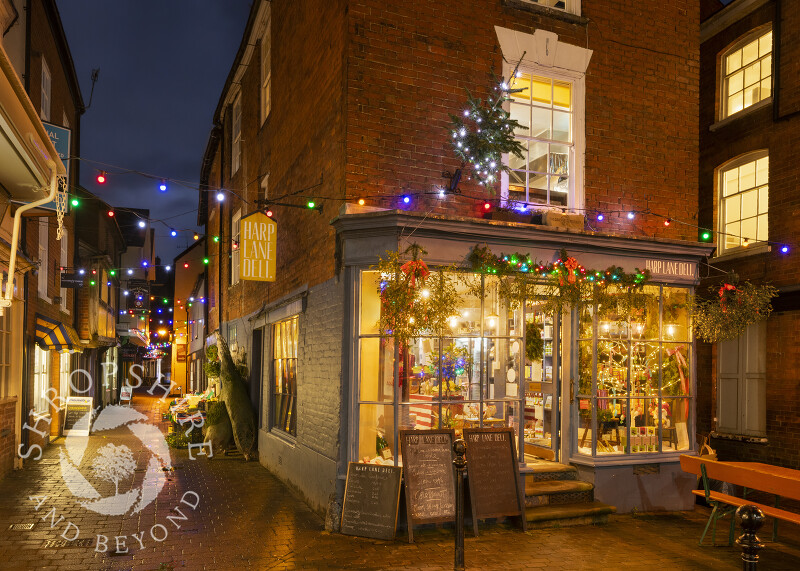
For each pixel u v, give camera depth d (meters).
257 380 13.16
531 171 8.30
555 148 8.44
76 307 18.84
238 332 15.29
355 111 7.30
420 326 6.96
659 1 9.02
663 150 8.91
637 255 8.41
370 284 7.40
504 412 7.72
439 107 7.68
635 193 8.71
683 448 8.56
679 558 6.25
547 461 8.41
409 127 7.52
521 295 7.63
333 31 7.87
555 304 7.95
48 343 12.43
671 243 8.43
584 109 8.48
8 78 3.84
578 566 5.96
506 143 7.70
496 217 7.80
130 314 31.89
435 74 7.68
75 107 17.42
